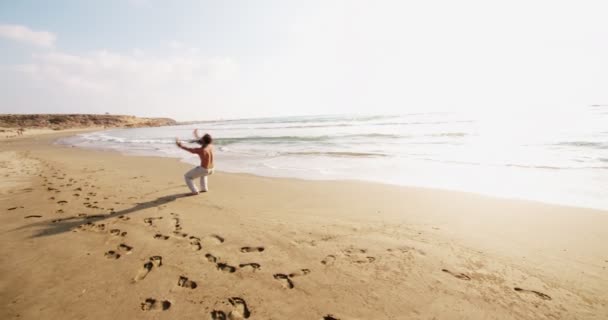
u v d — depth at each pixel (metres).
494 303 2.30
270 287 2.58
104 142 24.06
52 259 3.16
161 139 25.77
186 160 11.10
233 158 11.62
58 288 2.62
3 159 12.10
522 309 2.23
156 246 3.45
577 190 5.69
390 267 2.87
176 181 7.17
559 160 8.90
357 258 3.07
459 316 2.17
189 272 2.86
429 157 10.39
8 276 2.82
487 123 27.30
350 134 21.00
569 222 4.02
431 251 3.19
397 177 7.42
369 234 3.69
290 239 3.57
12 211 4.79
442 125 27.02
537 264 2.89
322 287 2.56
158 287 2.62
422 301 2.34
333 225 4.02
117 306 2.36
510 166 8.34
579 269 2.79
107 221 4.30
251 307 2.31
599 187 5.84
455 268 2.83
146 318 2.21
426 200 5.25
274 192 6.02
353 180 7.16
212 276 2.77
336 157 11.15
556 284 2.55
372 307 2.29
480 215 4.39
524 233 3.67
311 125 41.06
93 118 99.31
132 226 4.10
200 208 4.90
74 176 7.88
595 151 10.17
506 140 14.17
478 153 10.90
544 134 15.84
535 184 6.27
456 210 4.65
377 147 13.86
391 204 5.03
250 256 3.16
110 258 3.18
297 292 2.50
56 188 6.42
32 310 2.31
